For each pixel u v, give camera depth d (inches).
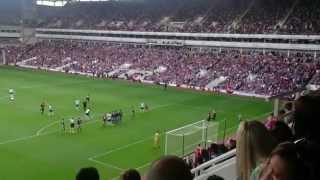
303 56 3486.7
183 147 1422.2
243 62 3572.8
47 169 1417.3
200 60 3818.9
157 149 1652.3
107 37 4825.3
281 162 149.6
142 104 2394.2
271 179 153.3
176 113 2351.1
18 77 3762.3
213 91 3184.1
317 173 156.6
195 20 4347.9
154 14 4800.7
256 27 3801.7
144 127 2016.5
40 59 4717.0
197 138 1539.1
